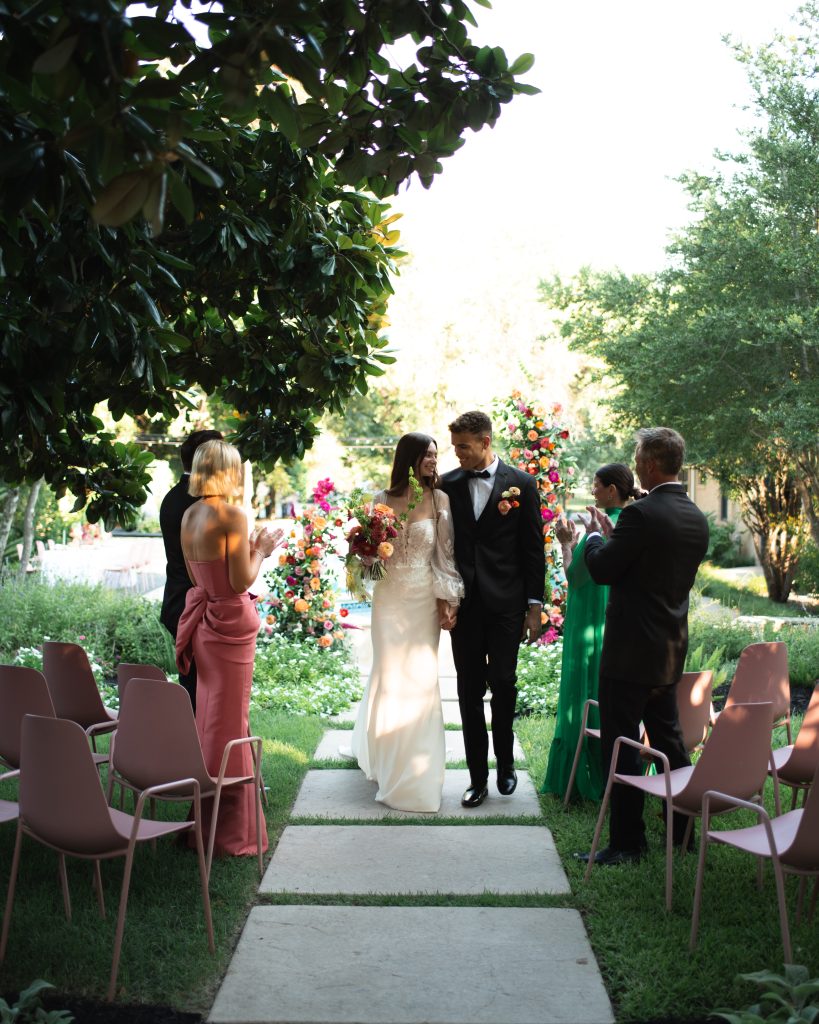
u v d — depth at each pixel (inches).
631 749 163.5
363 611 470.6
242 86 101.8
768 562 589.3
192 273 180.4
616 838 166.6
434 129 129.4
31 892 152.7
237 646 167.8
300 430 229.5
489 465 199.3
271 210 175.9
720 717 137.6
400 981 126.3
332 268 176.6
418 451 198.4
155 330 154.0
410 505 199.2
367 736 215.3
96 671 306.8
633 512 160.6
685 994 121.8
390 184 133.3
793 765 160.2
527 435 335.6
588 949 135.1
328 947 135.9
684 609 164.9
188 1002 121.9
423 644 198.4
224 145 164.7
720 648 306.2
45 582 411.8
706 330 490.3
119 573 551.2
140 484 223.1
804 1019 104.0
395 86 131.0
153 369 154.3
